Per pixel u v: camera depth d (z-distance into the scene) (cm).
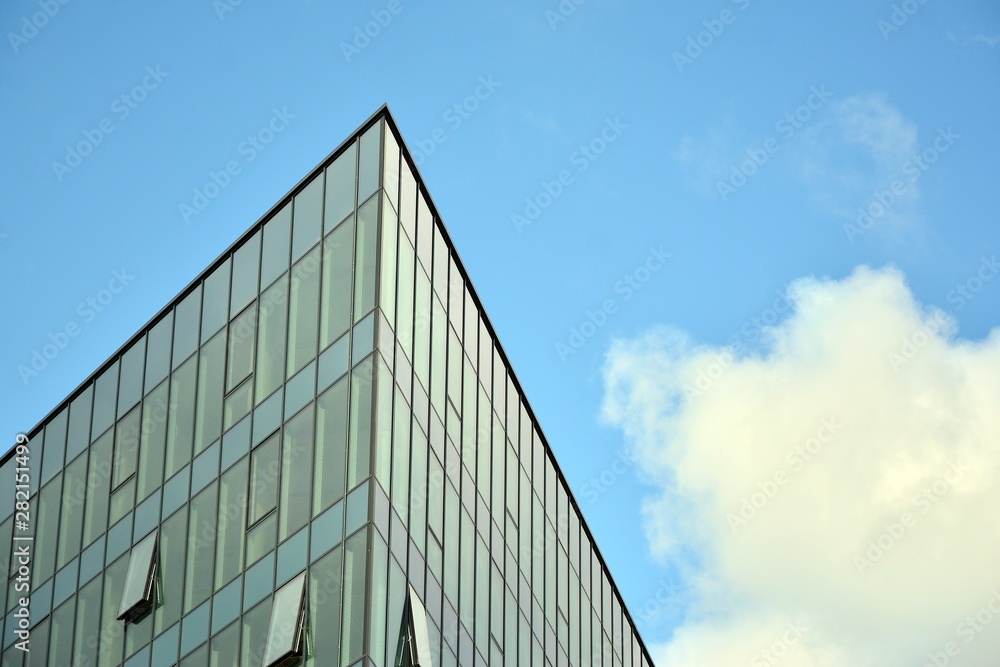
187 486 4372
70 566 4747
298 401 4100
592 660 5978
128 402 4816
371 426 3844
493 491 4900
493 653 4631
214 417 4397
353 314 4066
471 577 4503
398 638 3788
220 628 3984
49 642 4669
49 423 5188
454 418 4547
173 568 4275
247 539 4047
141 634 4272
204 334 4603
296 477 3984
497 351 5166
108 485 4741
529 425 5522
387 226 4159
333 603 3684
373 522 3719
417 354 4250
